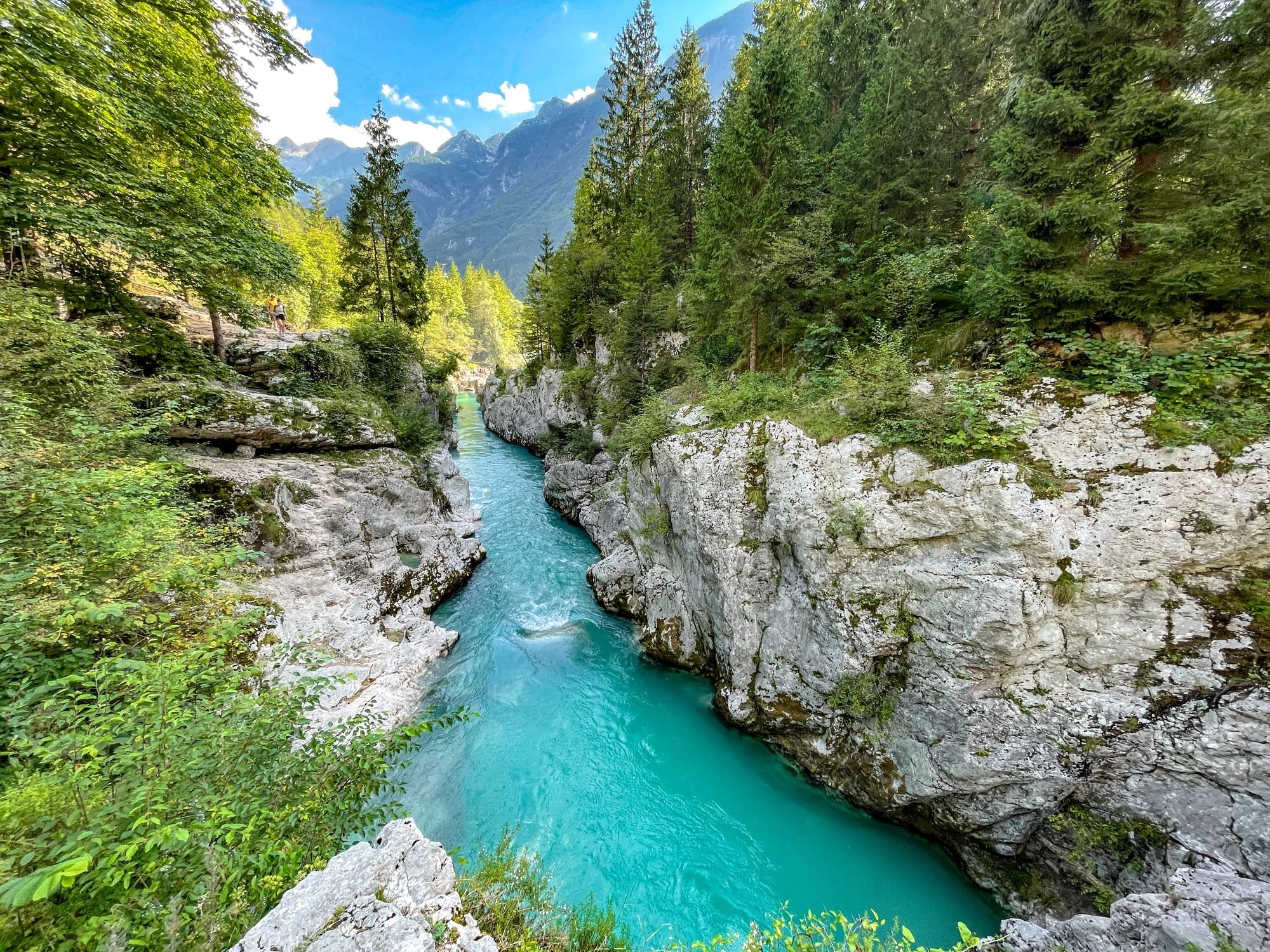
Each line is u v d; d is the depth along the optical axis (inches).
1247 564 267.3
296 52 568.4
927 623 339.9
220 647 244.5
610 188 1579.7
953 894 331.3
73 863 104.6
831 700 392.2
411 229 1338.6
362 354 930.7
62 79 332.2
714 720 486.3
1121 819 281.1
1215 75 292.2
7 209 344.8
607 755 441.7
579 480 1058.1
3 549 206.2
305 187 641.0
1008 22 506.3
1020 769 302.5
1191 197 302.2
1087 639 292.7
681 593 575.8
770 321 649.0
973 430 342.3
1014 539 309.0
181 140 472.7
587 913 243.8
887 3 738.2
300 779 205.9
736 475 480.4
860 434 395.5
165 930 132.5
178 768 164.7
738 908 321.4
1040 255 330.3
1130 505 289.4
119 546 233.9
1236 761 249.1
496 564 824.3
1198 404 291.7
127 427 295.9
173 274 481.4
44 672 195.5
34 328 290.8
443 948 148.8
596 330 1368.1
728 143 602.2
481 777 414.3
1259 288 285.4
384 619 570.3
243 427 533.6
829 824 378.3
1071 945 215.3
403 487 707.4
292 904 144.3
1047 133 334.6
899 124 578.2
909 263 484.7
